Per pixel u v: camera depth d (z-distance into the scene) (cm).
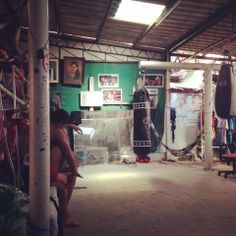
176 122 1006
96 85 971
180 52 1015
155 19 718
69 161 311
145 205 447
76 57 952
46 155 251
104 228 349
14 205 231
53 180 296
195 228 350
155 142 982
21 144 314
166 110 990
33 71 249
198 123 1013
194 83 1014
